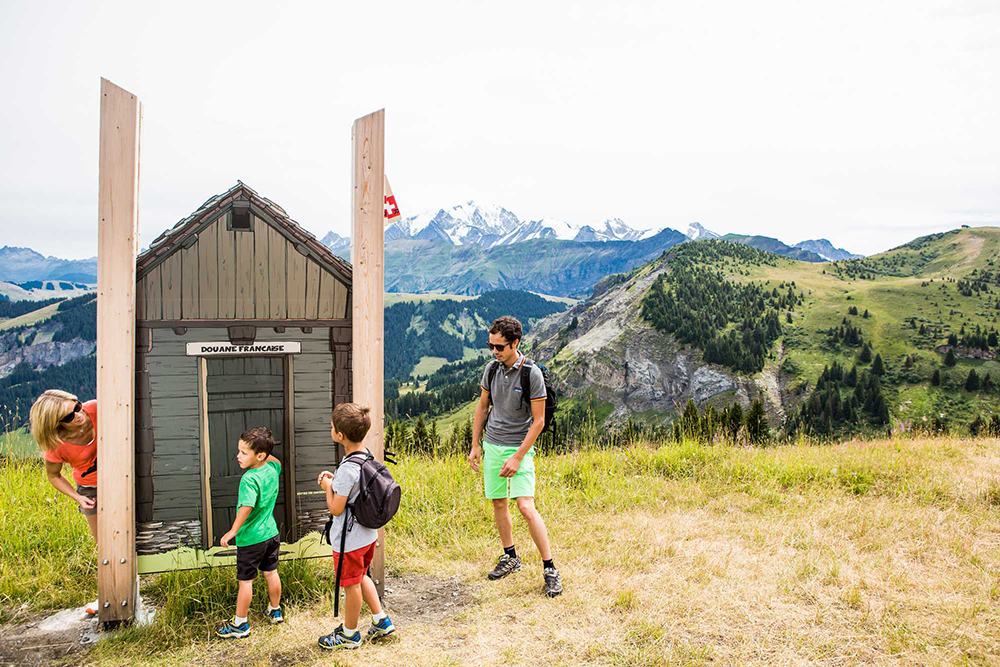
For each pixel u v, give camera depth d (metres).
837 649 3.73
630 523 6.18
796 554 5.25
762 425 17.86
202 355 4.62
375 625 4.08
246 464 4.14
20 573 5.05
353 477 3.89
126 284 4.31
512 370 4.82
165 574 4.88
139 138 4.33
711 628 4.01
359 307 4.79
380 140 4.80
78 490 4.54
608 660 3.68
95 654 3.97
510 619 4.29
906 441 10.52
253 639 4.11
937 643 3.76
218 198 4.59
